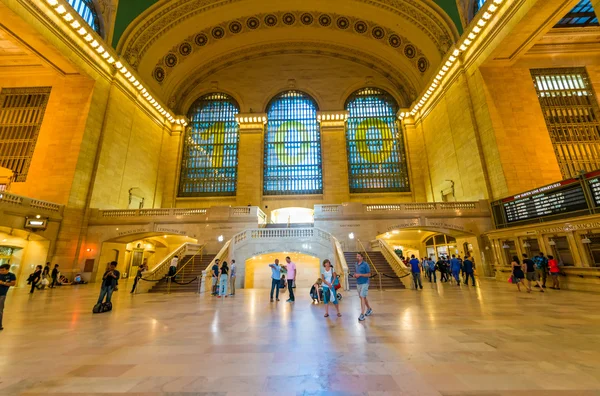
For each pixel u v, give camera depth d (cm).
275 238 1550
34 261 1522
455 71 1936
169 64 2458
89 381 261
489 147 1675
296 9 2480
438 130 2195
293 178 2509
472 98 1822
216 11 2359
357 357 319
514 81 1747
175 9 2191
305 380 260
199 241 1742
